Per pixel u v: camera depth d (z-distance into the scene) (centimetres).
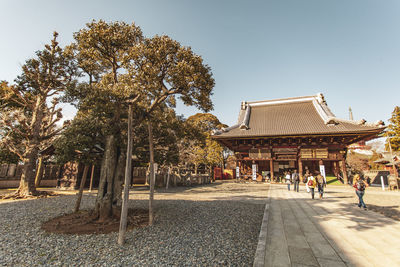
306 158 2816
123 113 795
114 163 777
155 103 782
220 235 598
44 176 2180
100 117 769
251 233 622
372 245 503
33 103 1576
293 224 706
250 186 2484
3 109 1530
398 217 805
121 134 826
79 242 534
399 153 3170
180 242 539
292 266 393
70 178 1953
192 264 413
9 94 1437
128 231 630
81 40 749
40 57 1362
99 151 836
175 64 714
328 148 2812
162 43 688
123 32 737
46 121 1686
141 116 798
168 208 991
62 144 683
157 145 947
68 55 1281
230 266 406
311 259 424
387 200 1277
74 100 770
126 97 668
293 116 3403
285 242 527
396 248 483
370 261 412
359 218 789
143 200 1244
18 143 1733
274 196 1494
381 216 823
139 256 451
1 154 2006
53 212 878
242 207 1041
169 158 931
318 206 1058
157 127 915
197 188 2202
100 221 706
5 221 731
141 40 774
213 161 3409
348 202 1188
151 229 650
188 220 768
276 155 3036
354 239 547
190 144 2578
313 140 2925
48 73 1412
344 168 2666
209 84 780
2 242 529
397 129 3259
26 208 966
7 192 1603
